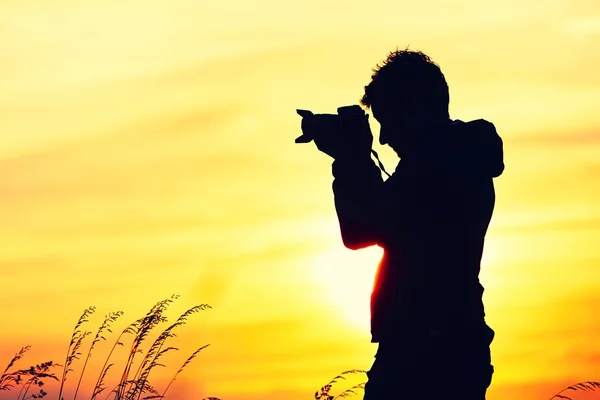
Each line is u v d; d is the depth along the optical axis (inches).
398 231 350.6
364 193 348.8
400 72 356.2
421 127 354.0
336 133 353.4
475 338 345.1
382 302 355.3
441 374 343.3
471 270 347.6
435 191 346.0
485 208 349.4
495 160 350.3
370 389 352.2
